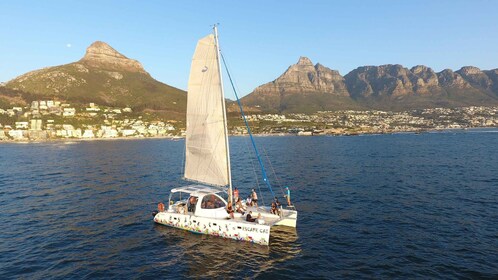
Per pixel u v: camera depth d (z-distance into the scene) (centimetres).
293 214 2750
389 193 4175
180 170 6575
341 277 1925
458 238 2508
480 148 10844
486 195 3956
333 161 7819
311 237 2575
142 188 4653
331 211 3347
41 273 2008
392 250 2298
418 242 2441
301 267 2059
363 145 13325
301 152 10550
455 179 5100
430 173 5759
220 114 2530
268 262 2133
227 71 2683
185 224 2709
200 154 2680
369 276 1927
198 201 2672
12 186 4931
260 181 5266
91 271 2030
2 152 11981
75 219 3125
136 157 9494
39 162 8356
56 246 2439
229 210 2589
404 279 1881
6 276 1967
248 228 2423
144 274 1988
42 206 3647
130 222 3005
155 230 2761
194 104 2641
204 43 2523
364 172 5981
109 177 5700
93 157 9588
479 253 2212
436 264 2062
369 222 2956
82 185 4922
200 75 2578
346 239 2528
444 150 10306
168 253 2288
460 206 3466
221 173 2577
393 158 8244
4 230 2812
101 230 2792
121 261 2173
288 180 5281
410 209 3381
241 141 18500
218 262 2142
